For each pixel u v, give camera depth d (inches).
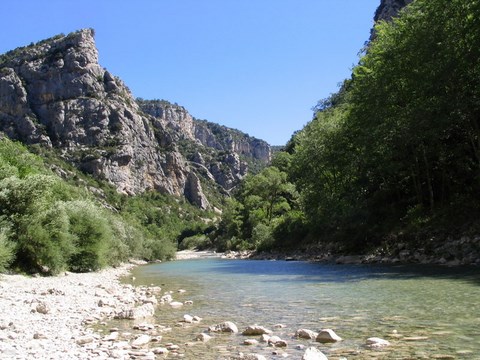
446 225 1264.8
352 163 1924.2
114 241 2111.2
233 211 4852.4
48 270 1270.9
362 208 1711.4
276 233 2775.6
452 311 475.8
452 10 1331.2
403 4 4244.6
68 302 705.6
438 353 316.2
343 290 730.2
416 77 1418.6
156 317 559.2
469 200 1322.6
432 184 1600.6
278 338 385.7
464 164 1445.6
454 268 949.2
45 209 1296.8
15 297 748.6
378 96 1558.8
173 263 2640.3
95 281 1177.4
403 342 354.3
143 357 339.3
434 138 1343.5
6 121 7568.9
